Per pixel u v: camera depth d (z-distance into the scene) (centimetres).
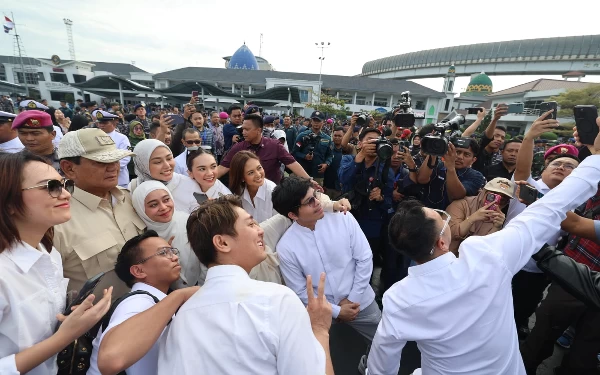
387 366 141
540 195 230
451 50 5316
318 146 521
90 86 2705
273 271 198
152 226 188
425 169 280
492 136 381
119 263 141
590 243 204
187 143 329
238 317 88
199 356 86
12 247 108
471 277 121
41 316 113
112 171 171
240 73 4297
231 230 104
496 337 120
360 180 294
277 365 87
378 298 313
